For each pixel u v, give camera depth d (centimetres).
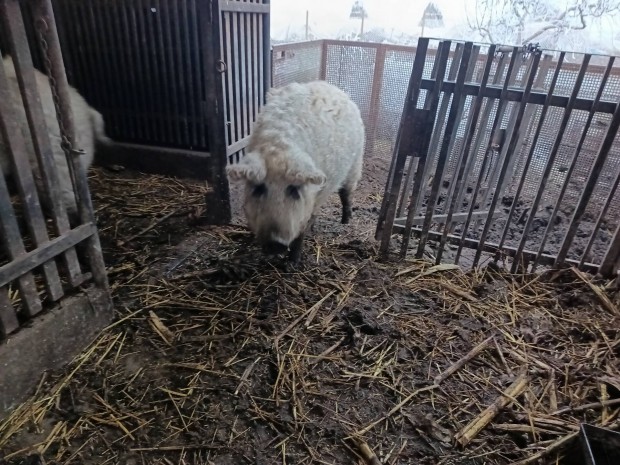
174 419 213
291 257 328
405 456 202
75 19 420
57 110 212
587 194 299
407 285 319
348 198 389
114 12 408
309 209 295
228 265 320
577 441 194
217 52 320
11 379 210
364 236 386
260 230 279
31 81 196
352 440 207
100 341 255
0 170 191
